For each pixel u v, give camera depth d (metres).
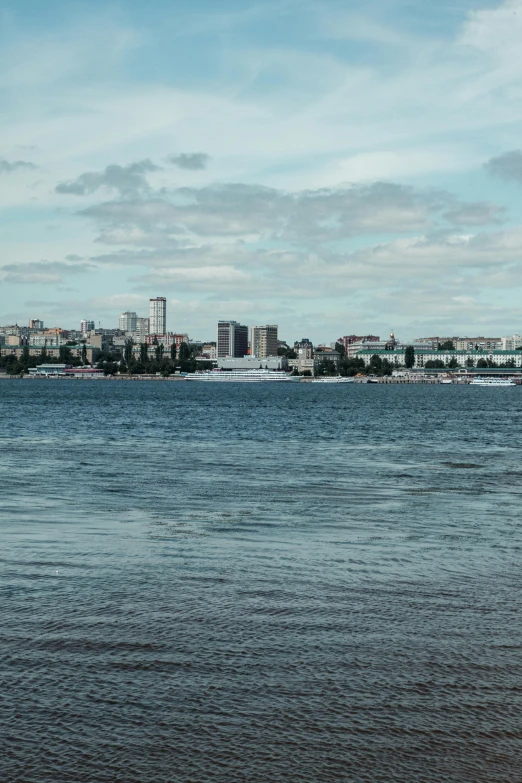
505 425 97.56
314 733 11.95
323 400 185.25
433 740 11.78
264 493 37.41
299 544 25.05
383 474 45.81
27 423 93.75
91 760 11.23
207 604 17.97
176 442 68.38
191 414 117.25
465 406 157.00
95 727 12.07
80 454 56.59
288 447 64.25
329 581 20.16
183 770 11.02
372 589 19.39
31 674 13.88
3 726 12.08
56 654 14.78
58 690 13.27
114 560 22.45
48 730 11.98
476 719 12.38
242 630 16.17
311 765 11.15
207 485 40.19
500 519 30.31
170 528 27.81
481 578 20.56
